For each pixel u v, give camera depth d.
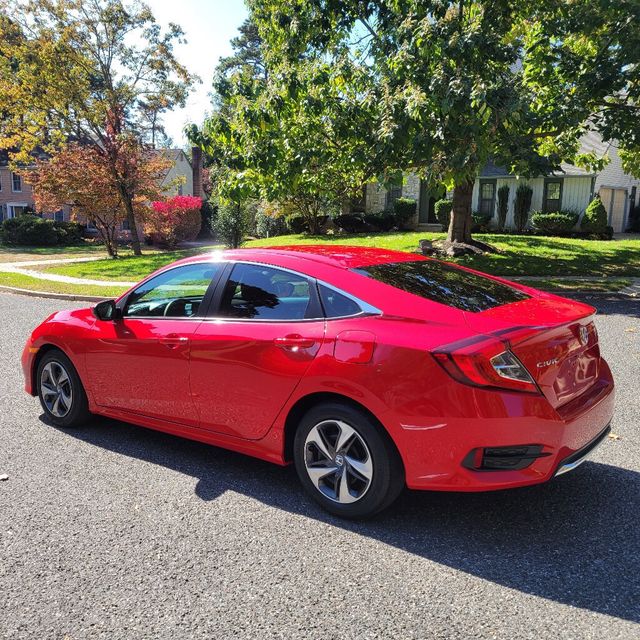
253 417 3.59
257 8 13.35
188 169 43.72
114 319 4.36
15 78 22.47
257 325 3.58
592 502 3.50
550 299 3.65
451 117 9.75
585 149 23.16
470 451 2.88
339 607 2.55
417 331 3.04
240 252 3.98
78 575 2.81
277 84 11.08
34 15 21.78
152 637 2.38
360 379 3.08
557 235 23.53
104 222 24.53
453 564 2.87
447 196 25.56
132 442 4.52
